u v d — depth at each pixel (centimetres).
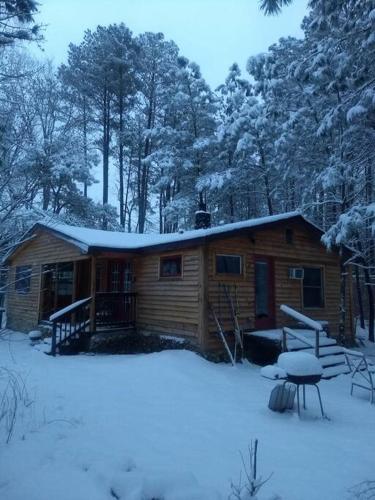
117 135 2641
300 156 1541
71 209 2280
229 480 380
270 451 464
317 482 390
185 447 458
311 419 601
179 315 1116
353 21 1015
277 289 1217
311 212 1642
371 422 604
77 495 329
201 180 2022
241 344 1048
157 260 1223
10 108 631
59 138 1351
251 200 2336
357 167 1260
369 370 753
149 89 2656
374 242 1559
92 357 1089
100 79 2455
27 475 358
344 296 1325
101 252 1172
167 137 2261
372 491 368
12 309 1698
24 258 1661
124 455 413
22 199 490
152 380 787
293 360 616
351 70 1112
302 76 1218
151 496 332
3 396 591
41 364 932
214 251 1081
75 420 517
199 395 704
